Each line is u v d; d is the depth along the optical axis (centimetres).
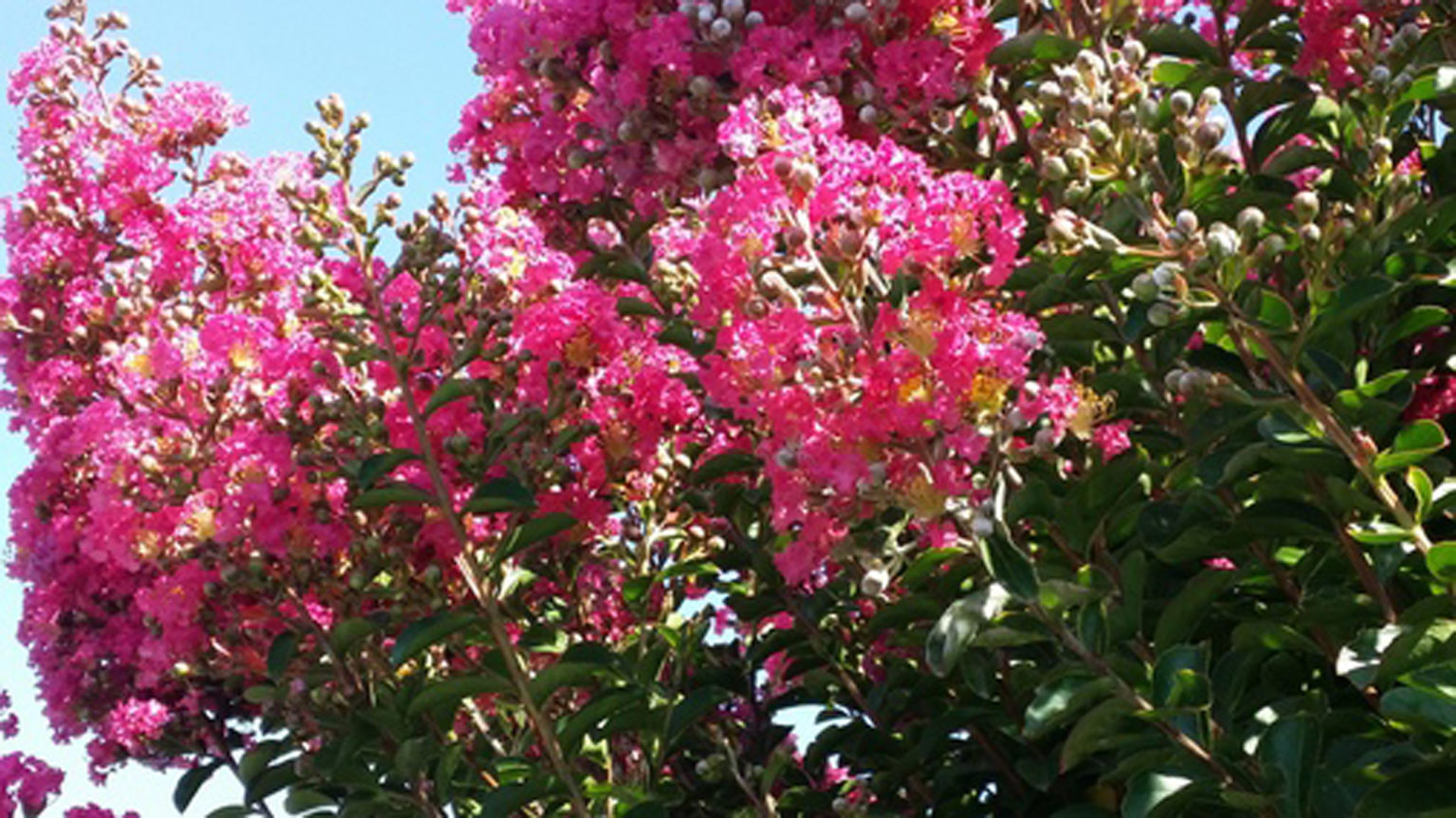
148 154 547
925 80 450
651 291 505
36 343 557
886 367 327
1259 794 314
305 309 429
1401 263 373
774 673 541
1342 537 348
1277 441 329
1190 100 343
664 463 502
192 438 443
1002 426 331
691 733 527
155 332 492
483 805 414
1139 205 335
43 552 550
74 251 552
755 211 346
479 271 446
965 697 454
